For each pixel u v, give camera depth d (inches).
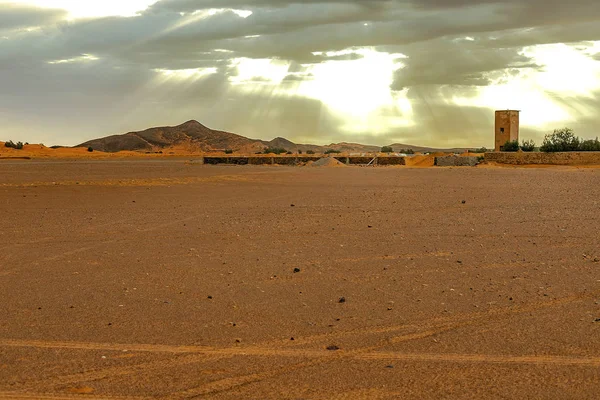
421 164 2827.3
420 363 270.4
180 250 551.8
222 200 1008.9
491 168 2267.5
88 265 487.2
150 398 235.0
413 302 371.9
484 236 619.8
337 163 2748.5
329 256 519.8
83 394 238.4
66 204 939.3
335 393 238.4
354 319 337.4
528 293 390.3
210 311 354.6
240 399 233.3
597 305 361.4
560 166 2445.9
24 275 451.5
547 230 654.5
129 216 793.6
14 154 4384.8
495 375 255.6
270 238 616.4
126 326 326.0
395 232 650.2
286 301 376.5
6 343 299.1
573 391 238.8
